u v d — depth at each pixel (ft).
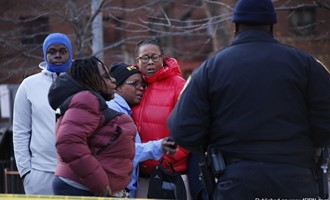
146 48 47.57
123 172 39.11
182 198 45.21
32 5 104.68
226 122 35.24
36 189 46.52
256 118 34.78
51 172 46.19
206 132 35.83
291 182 34.71
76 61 39.70
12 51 96.53
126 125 39.55
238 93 34.99
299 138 35.24
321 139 35.86
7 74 100.53
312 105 35.53
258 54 35.40
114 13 100.53
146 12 101.45
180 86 46.96
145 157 44.70
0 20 103.60
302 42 140.56
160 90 47.47
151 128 46.78
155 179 45.57
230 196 34.94
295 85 35.14
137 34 113.70
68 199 34.04
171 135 35.86
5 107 103.45
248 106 34.88
